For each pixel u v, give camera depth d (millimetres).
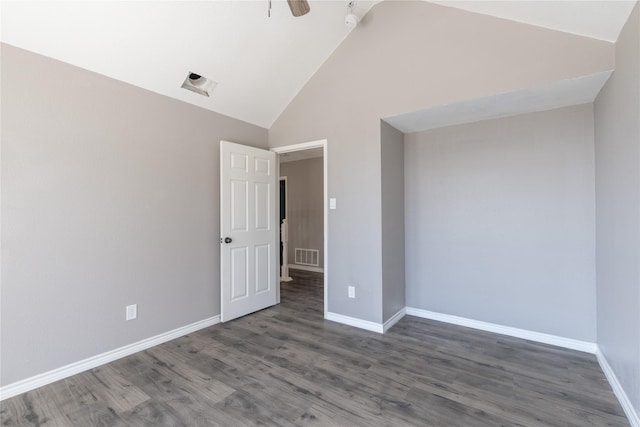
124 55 2369
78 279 2293
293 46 3018
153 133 2752
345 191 3232
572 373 2232
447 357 2498
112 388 2076
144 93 2684
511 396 1964
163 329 2822
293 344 2758
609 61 1993
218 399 1949
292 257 6500
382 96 2975
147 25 2246
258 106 3512
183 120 2986
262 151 3668
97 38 2180
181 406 1882
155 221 2770
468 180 3148
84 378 2205
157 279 2783
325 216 3389
